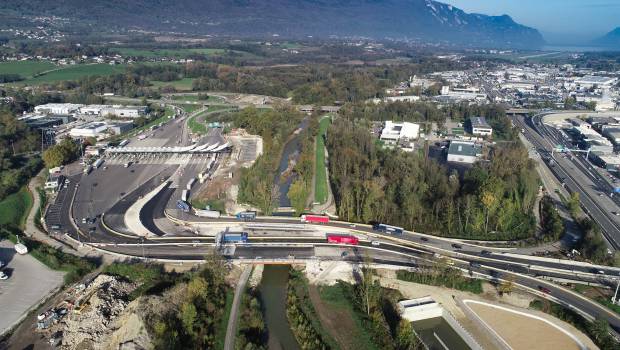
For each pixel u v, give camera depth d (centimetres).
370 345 13075
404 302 14688
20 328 13225
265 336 13575
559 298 15300
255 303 14675
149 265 16512
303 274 16625
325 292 15538
